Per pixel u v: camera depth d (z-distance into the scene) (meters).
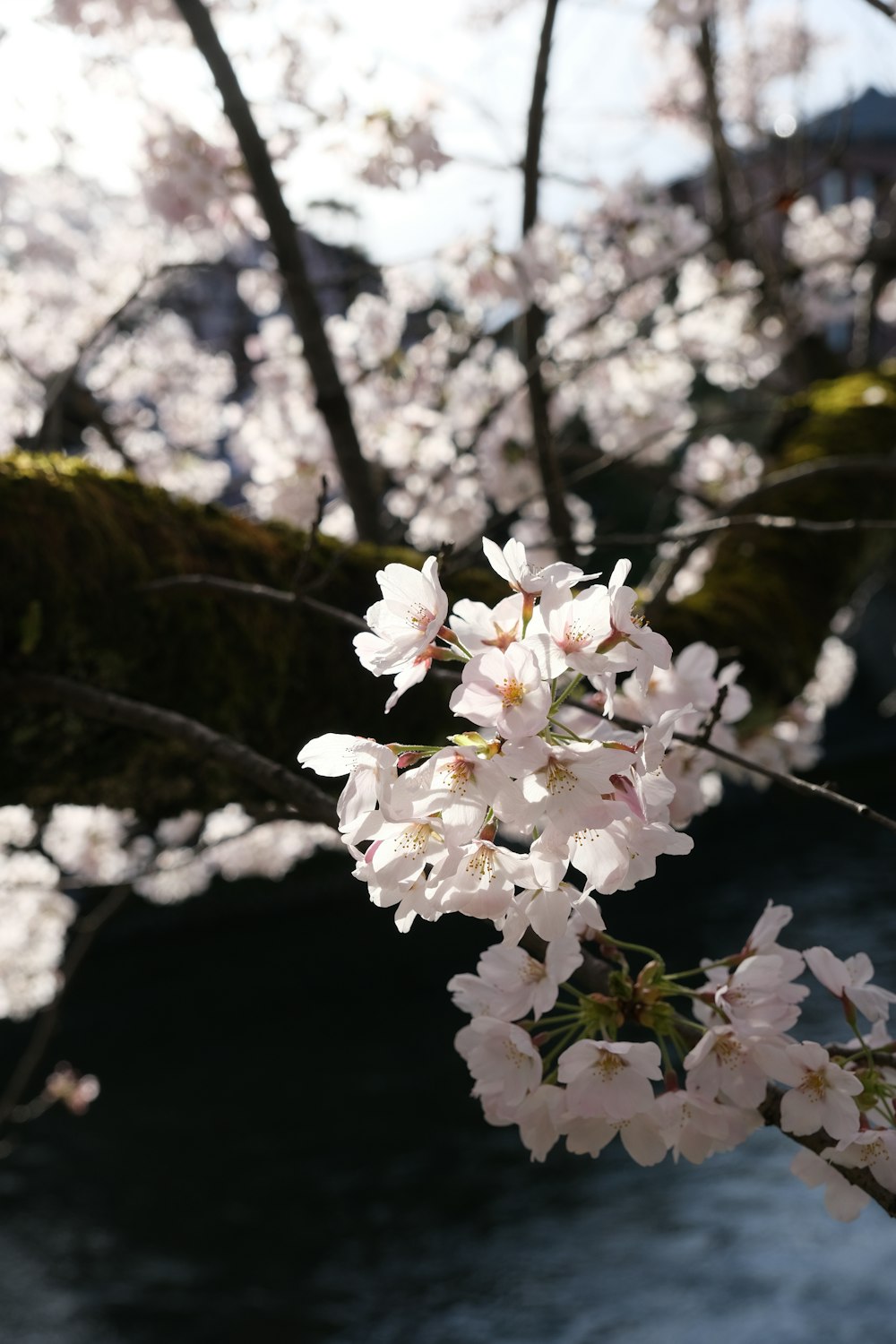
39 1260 9.20
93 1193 10.18
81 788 2.17
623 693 1.69
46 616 1.91
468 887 0.97
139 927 16.56
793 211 7.27
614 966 1.30
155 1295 8.70
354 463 3.54
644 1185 9.50
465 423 5.08
